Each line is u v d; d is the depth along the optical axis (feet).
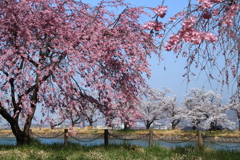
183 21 14.16
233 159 29.14
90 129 122.83
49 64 32.42
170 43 14.57
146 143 83.92
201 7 14.40
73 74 31.73
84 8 41.32
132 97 34.19
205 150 36.52
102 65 34.73
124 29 37.68
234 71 20.90
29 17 34.65
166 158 31.04
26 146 38.47
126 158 30.99
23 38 32.68
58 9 38.09
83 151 36.42
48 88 31.45
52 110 35.09
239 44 17.83
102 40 36.22
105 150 36.70
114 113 35.63
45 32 34.76
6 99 32.04
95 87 32.71
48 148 38.19
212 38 13.94
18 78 30.04
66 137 43.34
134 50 33.12
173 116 133.59
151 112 135.03
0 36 33.65
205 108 117.29
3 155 31.73
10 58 30.68
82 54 34.01
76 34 35.68
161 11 14.75
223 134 102.12
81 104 37.27
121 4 40.73
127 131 118.32
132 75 35.12
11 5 33.32
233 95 23.97
